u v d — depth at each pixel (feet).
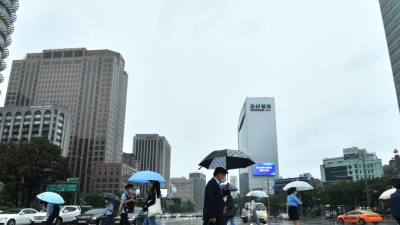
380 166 479.82
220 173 22.50
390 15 325.01
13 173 146.92
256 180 486.38
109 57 591.37
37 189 165.99
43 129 398.62
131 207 35.40
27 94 576.61
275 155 497.87
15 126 403.54
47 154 155.94
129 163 624.59
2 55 231.50
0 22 219.41
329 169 538.06
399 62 305.94
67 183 151.64
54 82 582.76
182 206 619.67
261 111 518.37
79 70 585.22
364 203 203.72
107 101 561.84
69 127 432.25
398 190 25.34
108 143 544.21
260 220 82.58
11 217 75.00
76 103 565.94
